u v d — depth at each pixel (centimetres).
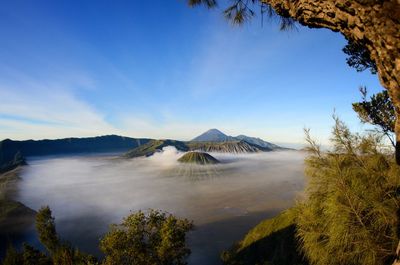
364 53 984
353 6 376
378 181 750
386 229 723
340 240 751
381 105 973
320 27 484
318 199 852
